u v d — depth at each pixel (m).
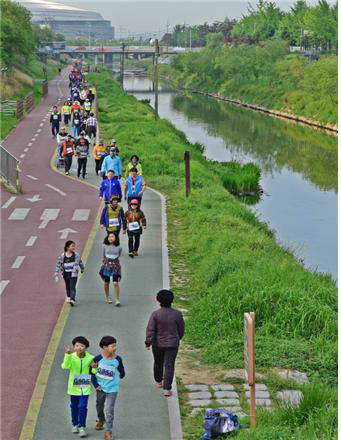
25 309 20.42
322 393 14.14
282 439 12.24
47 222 31.56
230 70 162.75
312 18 176.62
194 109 128.88
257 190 50.81
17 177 37.91
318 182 56.94
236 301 19.00
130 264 25.14
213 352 17.25
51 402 14.72
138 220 25.77
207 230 28.86
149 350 17.50
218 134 90.19
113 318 19.73
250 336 12.83
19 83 113.44
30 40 151.00
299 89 128.88
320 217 43.69
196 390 15.41
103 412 13.51
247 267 22.22
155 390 15.26
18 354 17.25
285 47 162.75
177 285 22.92
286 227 40.69
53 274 23.81
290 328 18.31
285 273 21.16
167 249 27.22
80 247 27.33
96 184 40.75
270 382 15.63
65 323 19.28
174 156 50.66
